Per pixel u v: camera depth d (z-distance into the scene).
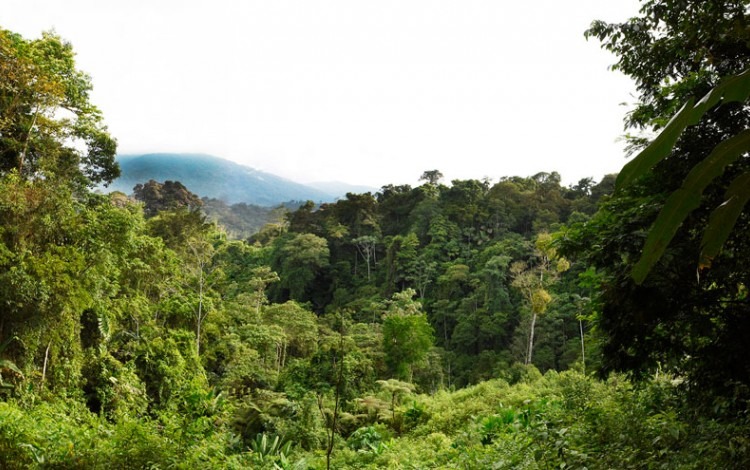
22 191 10.62
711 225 0.75
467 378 30.70
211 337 22.39
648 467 4.30
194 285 25.00
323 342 23.14
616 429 5.54
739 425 4.26
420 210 50.53
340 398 18.78
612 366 4.84
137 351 14.91
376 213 55.91
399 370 24.47
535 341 30.55
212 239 52.00
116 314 15.41
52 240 11.24
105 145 16.08
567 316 30.23
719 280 4.10
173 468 5.71
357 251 53.28
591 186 50.06
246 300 33.22
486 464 6.76
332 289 49.62
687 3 4.82
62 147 13.88
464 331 33.62
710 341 4.65
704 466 3.88
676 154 4.44
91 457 5.71
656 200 4.38
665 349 4.56
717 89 0.72
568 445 5.27
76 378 11.56
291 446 13.64
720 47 4.36
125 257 15.27
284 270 49.19
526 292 31.89
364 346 27.67
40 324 9.99
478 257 41.66
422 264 43.78
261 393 18.66
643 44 5.64
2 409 7.17
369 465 9.77
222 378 20.55
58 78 13.23
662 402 6.38
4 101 11.78
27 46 12.73
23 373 9.72
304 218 57.84
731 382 4.26
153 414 13.69
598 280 5.52
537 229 43.03
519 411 10.88
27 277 9.57
